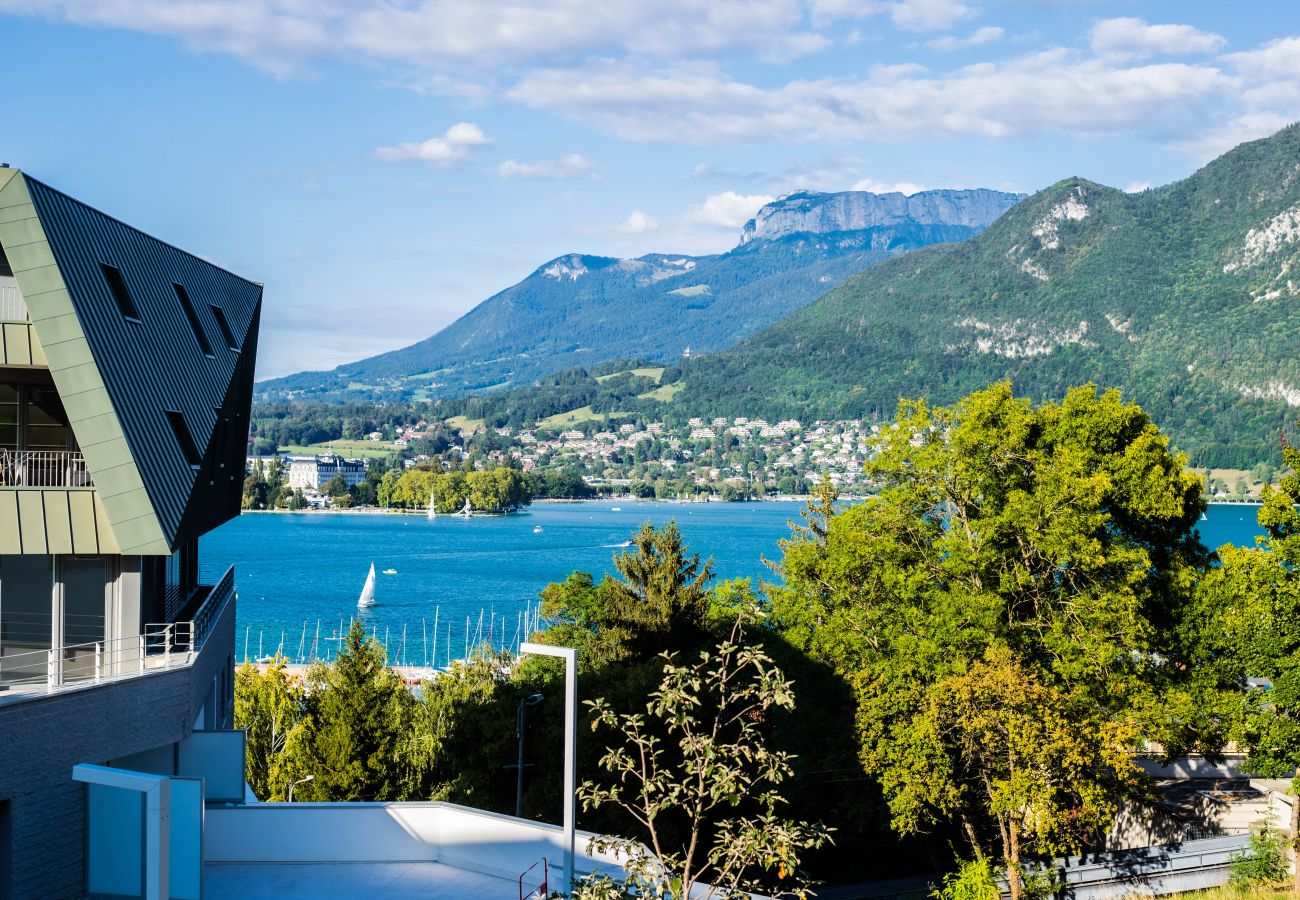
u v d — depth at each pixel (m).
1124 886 34.75
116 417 25.75
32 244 25.91
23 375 28.11
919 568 38.97
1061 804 32.34
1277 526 34.25
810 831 17.27
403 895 24.08
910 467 40.97
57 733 22.66
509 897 23.95
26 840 21.81
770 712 39.19
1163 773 46.41
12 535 25.42
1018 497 37.34
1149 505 38.75
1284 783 40.97
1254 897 33.03
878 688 34.56
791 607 43.25
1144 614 39.56
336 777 49.03
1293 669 33.03
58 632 26.50
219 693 37.56
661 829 37.56
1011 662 32.81
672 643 56.66
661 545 60.09
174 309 33.09
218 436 33.06
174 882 20.67
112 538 25.72
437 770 54.06
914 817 33.91
